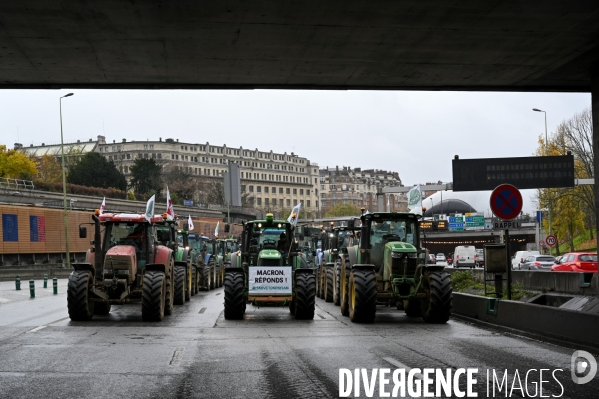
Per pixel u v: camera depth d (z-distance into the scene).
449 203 115.19
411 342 12.37
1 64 14.80
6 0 11.22
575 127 55.25
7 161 70.56
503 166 29.14
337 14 11.98
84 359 10.40
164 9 11.68
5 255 50.44
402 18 12.23
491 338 13.09
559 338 12.16
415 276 16.72
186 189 107.06
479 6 11.66
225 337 13.34
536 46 13.87
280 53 14.20
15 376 8.94
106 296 17.05
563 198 56.62
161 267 17.55
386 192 38.47
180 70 15.43
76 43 13.42
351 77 16.17
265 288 17.30
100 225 18.31
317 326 15.68
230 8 11.65
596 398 7.46
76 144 154.62
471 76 16.17
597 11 11.88
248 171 162.38
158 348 11.66
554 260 44.50
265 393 7.77
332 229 28.23
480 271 25.84
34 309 21.17
